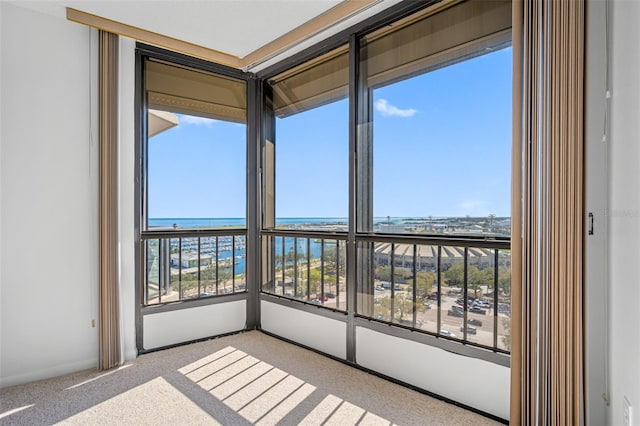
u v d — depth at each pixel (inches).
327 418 81.1
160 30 110.9
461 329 86.4
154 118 123.0
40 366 100.7
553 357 67.6
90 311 108.2
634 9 54.6
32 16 100.0
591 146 68.6
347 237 111.5
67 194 104.9
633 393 54.0
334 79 116.6
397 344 98.3
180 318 126.9
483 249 82.3
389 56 101.7
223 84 138.6
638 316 52.2
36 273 100.5
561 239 66.7
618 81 61.7
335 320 115.0
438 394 90.0
